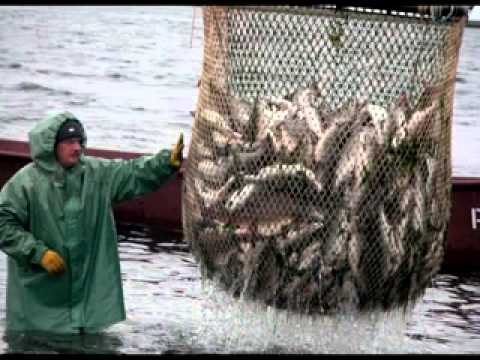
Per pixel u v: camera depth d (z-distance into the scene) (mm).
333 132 5570
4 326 6395
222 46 5898
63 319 6285
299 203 5613
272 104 5672
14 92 20875
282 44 5695
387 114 5629
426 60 5750
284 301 5797
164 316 6770
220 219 5836
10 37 32344
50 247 6285
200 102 6129
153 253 8812
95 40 33781
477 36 44812
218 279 6008
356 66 5656
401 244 5699
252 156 5672
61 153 6246
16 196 6250
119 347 6023
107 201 6371
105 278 6348
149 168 6363
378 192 5609
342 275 5672
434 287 8328
